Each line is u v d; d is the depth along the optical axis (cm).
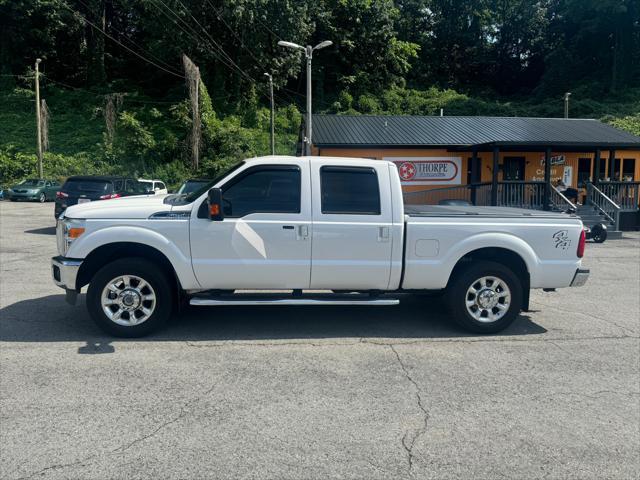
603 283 975
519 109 5625
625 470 336
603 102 5784
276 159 596
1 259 1095
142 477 317
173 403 419
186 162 4366
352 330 632
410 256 602
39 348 544
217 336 596
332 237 588
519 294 621
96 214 573
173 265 575
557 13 6994
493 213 643
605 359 545
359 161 607
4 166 3897
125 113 4438
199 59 4884
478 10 7006
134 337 581
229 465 331
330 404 422
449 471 330
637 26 6100
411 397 439
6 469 322
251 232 579
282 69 5044
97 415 396
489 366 518
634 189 2091
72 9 5091
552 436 378
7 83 5044
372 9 5644
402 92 6006
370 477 321
